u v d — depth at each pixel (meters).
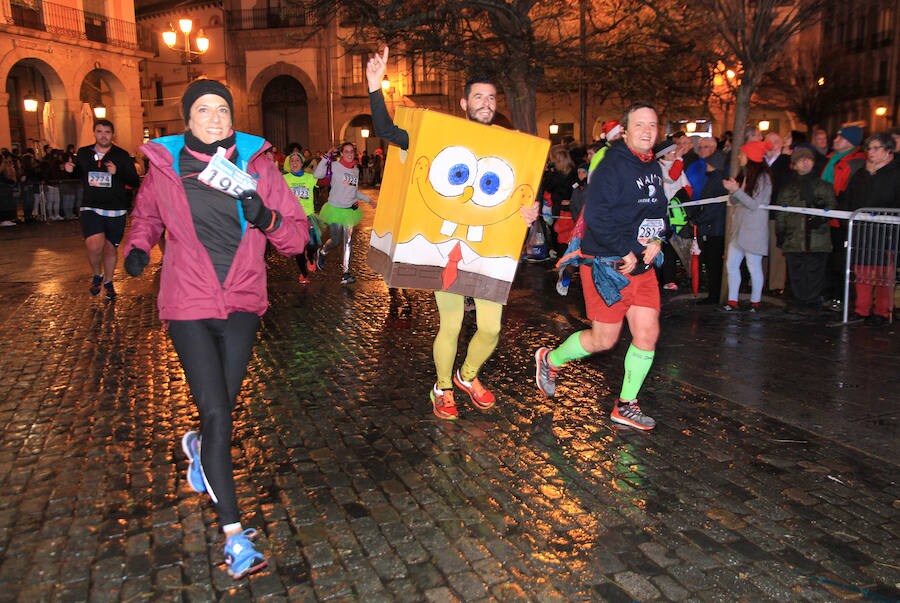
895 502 3.40
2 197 18.34
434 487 3.58
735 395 4.90
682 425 4.38
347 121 38.56
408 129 4.18
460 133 4.06
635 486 3.58
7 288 9.43
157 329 7.02
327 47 37.72
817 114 25.69
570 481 3.63
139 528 3.21
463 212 4.16
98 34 28.41
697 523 3.21
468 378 4.65
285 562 2.92
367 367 5.64
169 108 42.53
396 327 6.98
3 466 3.88
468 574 2.83
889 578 2.79
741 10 7.35
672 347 6.15
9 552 3.02
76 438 4.27
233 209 2.97
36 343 6.51
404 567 2.88
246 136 3.05
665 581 2.78
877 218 6.70
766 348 6.08
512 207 4.20
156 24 42.34
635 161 4.01
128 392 5.11
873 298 7.02
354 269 11.05
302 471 3.78
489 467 3.80
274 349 6.19
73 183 19.98
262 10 38.12
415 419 4.51
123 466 3.87
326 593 2.71
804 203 7.36
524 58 9.76
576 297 8.45
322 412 4.65
